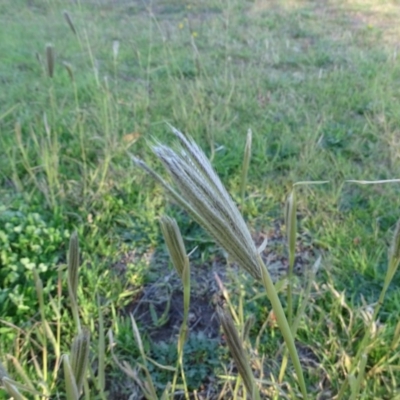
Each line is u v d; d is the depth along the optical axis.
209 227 0.23
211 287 0.67
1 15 1.84
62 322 0.60
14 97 1.16
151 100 1.16
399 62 1.32
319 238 0.74
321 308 0.60
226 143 0.96
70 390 0.23
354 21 1.78
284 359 0.41
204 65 1.35
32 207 0.78
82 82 1.24
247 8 1.96
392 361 0.52
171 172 0.21
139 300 0.66
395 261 0.31
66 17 0.89
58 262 0.70
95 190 0.85
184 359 0.57
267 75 1.30
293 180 0.86
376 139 0.99
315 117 1.07
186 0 2.06
